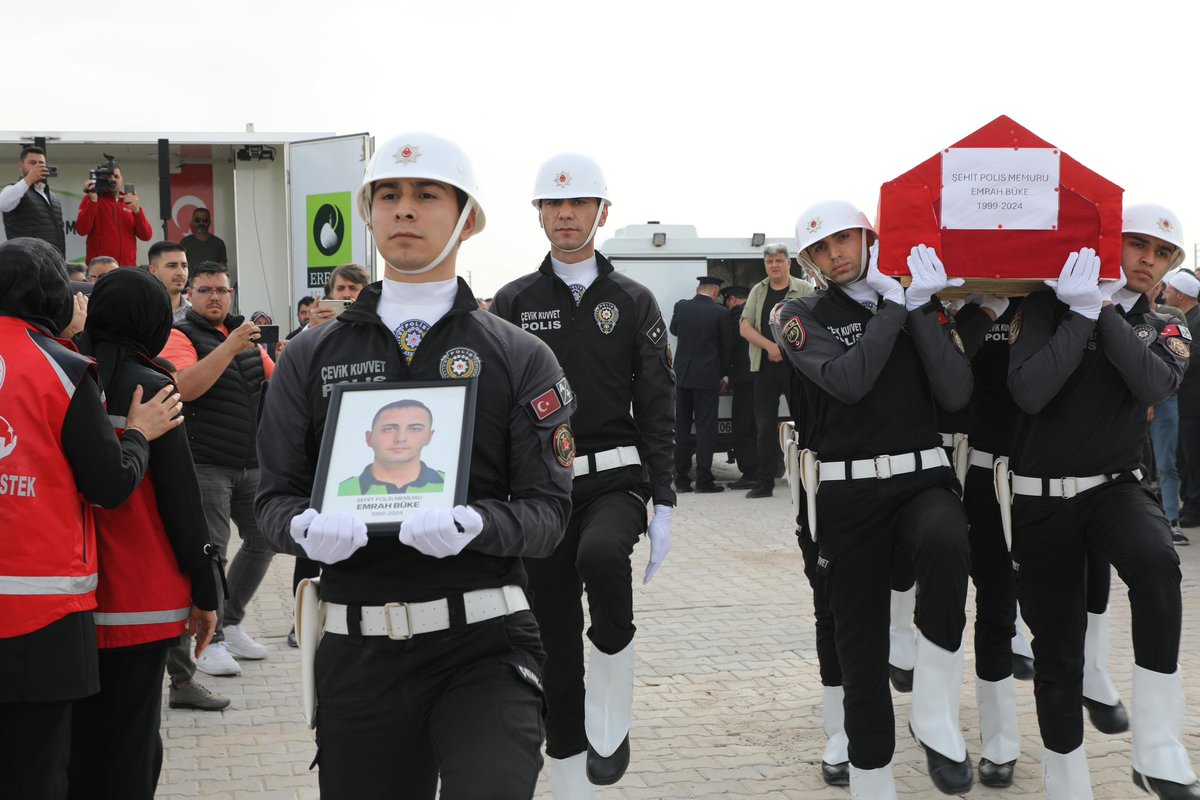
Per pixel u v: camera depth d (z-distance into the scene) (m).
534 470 2.66
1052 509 4.19
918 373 4.17
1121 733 5.08
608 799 4.54
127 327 3.60
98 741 3.47
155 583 3.46
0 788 3.07
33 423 3.06
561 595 4.28
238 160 13.05
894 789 4.07
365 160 12.04
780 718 5.52
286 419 2.70
